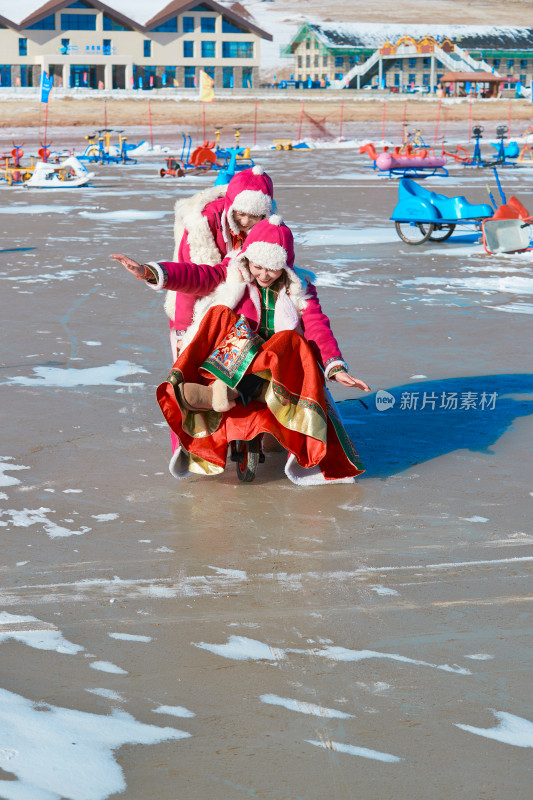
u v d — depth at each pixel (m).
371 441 10.23
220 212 8.88
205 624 6.24
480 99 163.25
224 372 8.39
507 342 14.70
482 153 80.50
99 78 146.38
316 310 8.75
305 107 147.00
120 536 7.69
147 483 8.95
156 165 68.25
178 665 5.73
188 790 4.61
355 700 5.36
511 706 5.32
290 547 7.50
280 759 4.84
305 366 8.53
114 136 107.00
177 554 7.35
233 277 8.56
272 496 8.65
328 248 25.38
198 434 8.71
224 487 8.89
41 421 10.72
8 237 27.97
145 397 11.74
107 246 25.88
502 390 12.12
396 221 26.39
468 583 6.88
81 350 14.07
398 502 8.49
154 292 19.08
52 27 141.75
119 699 5.36
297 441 8.67
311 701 5.35
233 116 135.75
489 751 4.92
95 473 9.18
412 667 5.72
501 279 20.36
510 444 10.12
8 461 9.45
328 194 42.50
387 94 165.12
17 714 5.20
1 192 46.09
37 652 5.87
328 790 4.61
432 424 10.80
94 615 6.35
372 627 6.22
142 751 4.90
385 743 4.98
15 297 18.34
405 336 15.05
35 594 6.65
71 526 7.89
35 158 61.44
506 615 6.40
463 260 23.33
